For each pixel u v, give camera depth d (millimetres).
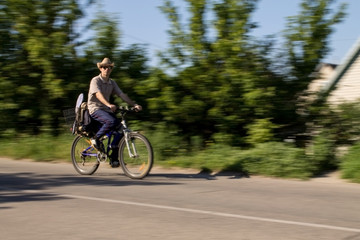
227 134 10094
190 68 10148
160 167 9594
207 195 6629
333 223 5027
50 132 12062
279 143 9047
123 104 11148
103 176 8484
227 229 4730
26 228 4727
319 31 9727
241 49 9734
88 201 6113
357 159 8117
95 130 8492
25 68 12172
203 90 10172
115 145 8211
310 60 9820
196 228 4758
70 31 12133
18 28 11789
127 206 5816
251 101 9570
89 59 11891
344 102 10055
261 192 6914
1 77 12094
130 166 8195
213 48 10031
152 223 4953
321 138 9016
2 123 12352
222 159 9016
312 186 7516
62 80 11422
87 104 8281
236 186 7469
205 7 10078
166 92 10148
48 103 12055
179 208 5719
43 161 10695
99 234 4500
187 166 9367
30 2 11750
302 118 10328
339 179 8086
